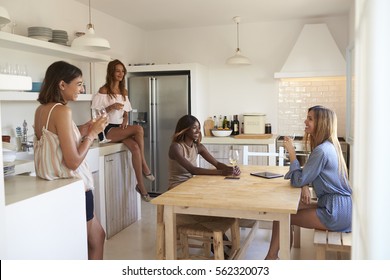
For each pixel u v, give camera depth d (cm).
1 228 141
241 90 601
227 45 600
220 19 559
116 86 437
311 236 387
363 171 213
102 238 254
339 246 246
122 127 428
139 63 609
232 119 608
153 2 462
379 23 173
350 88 493
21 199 162
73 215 196
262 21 579
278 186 275
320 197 279
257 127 565
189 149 336
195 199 239
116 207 403
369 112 194
